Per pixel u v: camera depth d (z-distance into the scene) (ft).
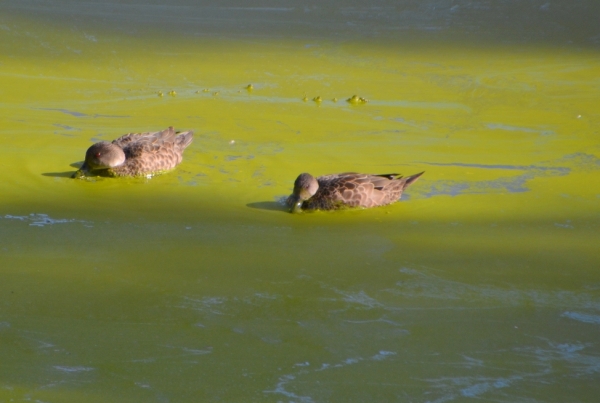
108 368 20.29
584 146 41.29
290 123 44.11
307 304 23.82
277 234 29.22
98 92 48.88
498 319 23.15
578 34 65.05
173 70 54.13
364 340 21.93
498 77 54.44
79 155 37.96
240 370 20.40
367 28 66.69
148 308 23.32
